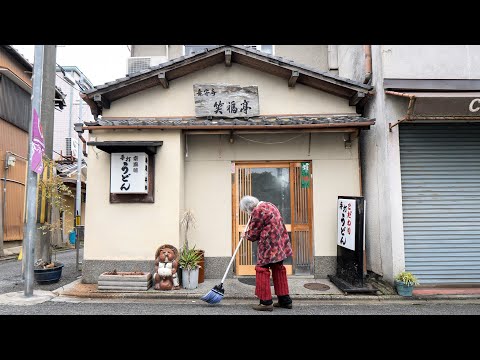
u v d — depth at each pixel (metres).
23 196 13.43
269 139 7.52
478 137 6.86
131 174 6.62
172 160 6.88
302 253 7.43
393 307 5.42
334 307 5.40
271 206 5.40
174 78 7.61
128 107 7.57
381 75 6.76
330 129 6.83
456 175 6.77
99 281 6.18
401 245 6.36
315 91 7.65
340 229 6.94
